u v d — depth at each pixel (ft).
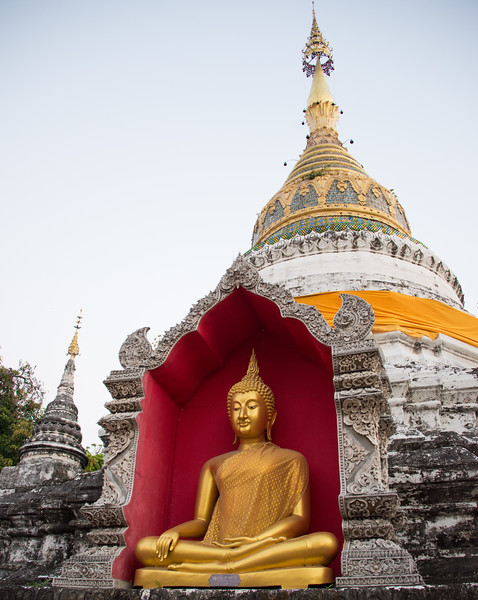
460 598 16.48
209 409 28.86
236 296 26.63
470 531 26.73
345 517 19.54
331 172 82.79
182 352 26.58
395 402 37.81
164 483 26.17
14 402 114.62
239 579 19.62
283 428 27.45
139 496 23.20
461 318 52.60
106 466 23.40
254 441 26.20
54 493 35.42
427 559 26.05
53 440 50.55
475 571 25.05
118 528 21.71
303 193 79.41
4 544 35.68
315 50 114.11
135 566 21.98
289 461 24.08
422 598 16.65
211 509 24.67
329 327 23.95
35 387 121.60
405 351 45.27
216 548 20.90
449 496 27.86
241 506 23.18
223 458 25.44
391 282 59.52
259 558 19.94
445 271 69.10
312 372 28.40
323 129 98.84
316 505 24.76
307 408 27.53
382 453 22.30
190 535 23.06
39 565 33.63
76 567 20.62
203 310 26.13
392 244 64.18
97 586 19.88
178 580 20.34
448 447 30.14
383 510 19.21
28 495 36.40
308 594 17.46
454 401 38.70
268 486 23.57
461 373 40.04
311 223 72.49
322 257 62.85
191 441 28.12
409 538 27.22
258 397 26.43
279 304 25.27
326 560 20.04
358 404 21.43
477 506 27.02
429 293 60.80
